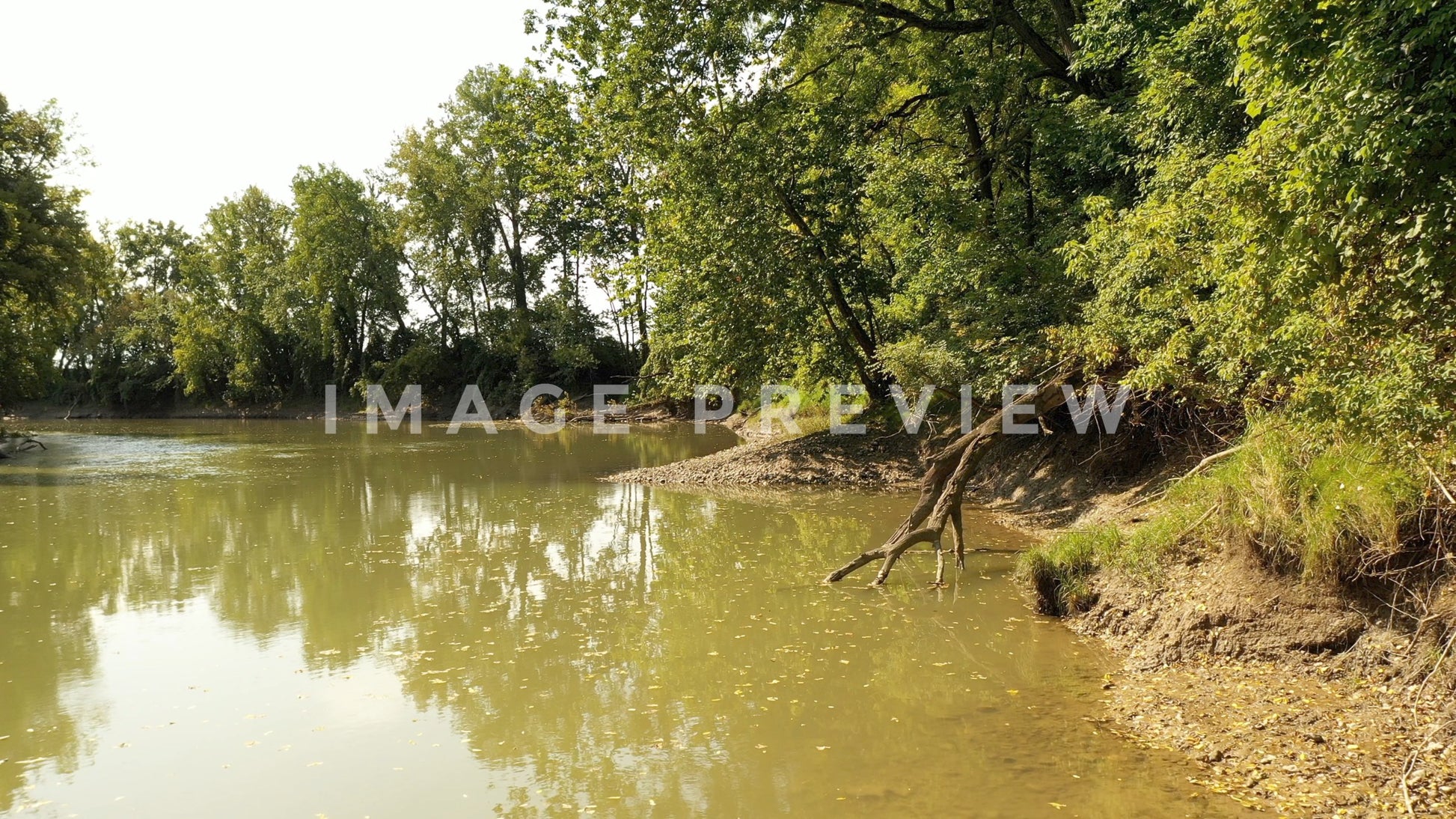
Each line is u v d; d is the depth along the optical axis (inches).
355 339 2305.6
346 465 1005.2
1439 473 243.1
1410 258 191.5
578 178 741.9
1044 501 558.9
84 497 750.5
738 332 744.3
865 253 851.4
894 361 686.5
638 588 410.3
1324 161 192.7
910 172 694.5
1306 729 225.9
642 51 668.1
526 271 2103.8
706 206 703.1
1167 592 308.5
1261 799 199.3
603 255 813.2
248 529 581.6
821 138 732.0
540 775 221.9
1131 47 565.3
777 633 337.1
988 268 612.1
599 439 1353.3
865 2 702.5
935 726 245.6
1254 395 318.3
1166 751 225.6
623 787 214.4
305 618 368.5
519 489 772.0
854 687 278.2
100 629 355.6
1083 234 571.8
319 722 257.9
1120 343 422.6
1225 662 271.7
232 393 2486.5
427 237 2060.8
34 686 289.9
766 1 673.6
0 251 1156.5
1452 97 180.5
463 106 1994.3
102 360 2623.0
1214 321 303.3
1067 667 289.3
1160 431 507.2
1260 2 205.3
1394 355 207.6
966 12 761.0
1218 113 439.2
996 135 783.1
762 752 232.4
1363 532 258.8
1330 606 264.5
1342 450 271.1
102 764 231.3
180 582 435.2
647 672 296.4
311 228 2137.1
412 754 235.5
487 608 380.5
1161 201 410.6
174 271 2822.3
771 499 679.1
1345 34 191.9
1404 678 235.0
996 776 214.5
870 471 737.6
